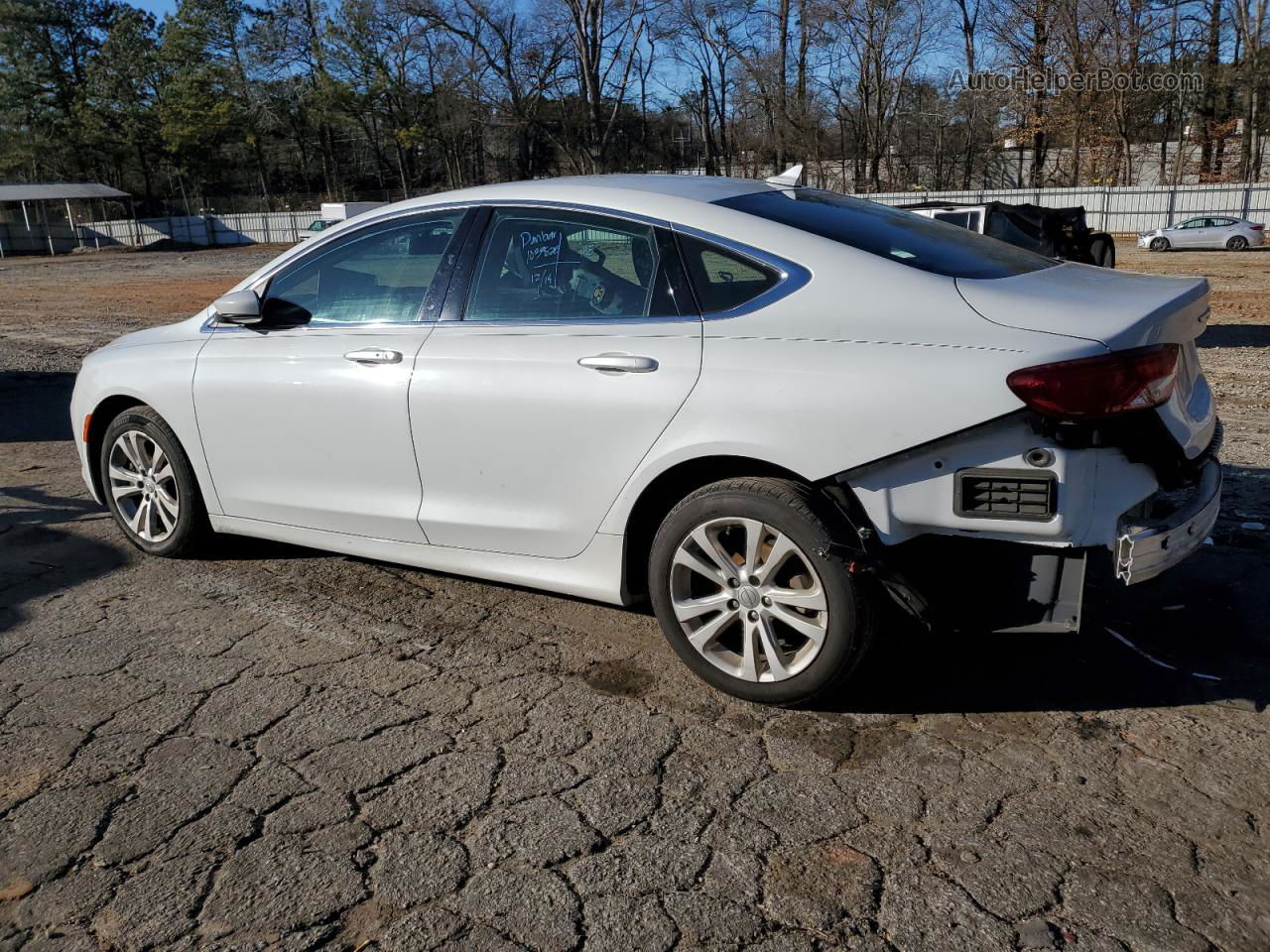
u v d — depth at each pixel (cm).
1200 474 321
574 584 365
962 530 295
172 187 7575
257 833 271
